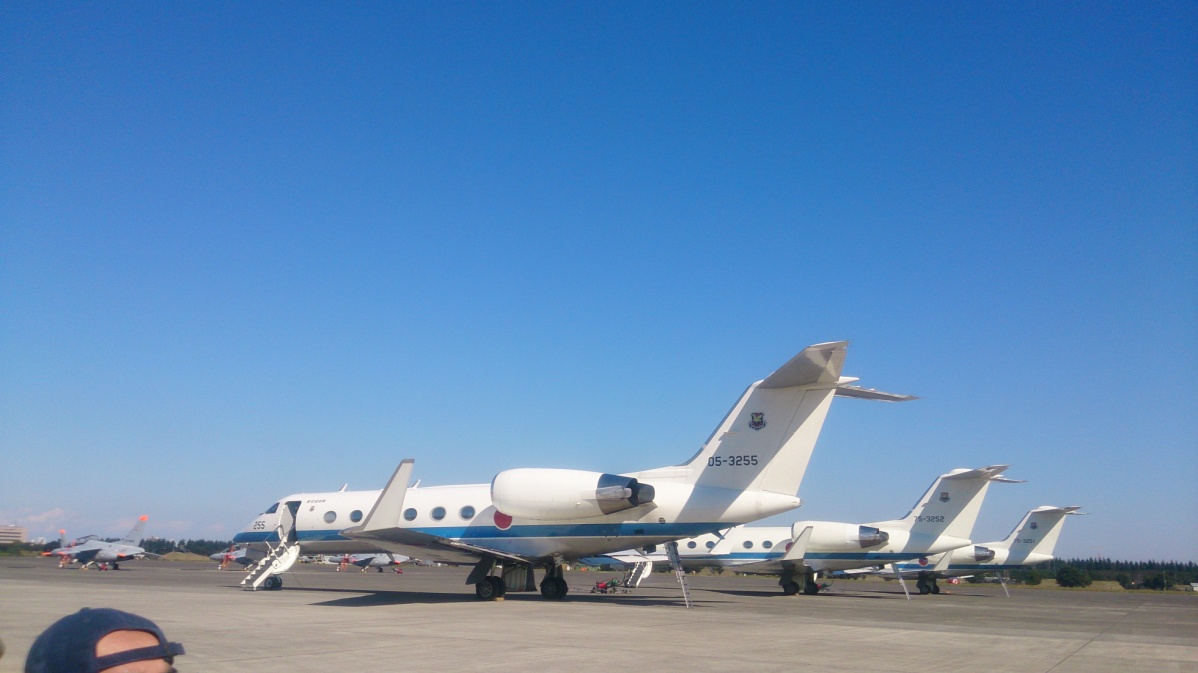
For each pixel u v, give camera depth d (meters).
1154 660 13.49
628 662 11.80
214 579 38.84
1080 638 17.05
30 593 25.41
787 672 11.21
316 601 22.95
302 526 28.55
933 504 37.47
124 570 52.22
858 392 22.22
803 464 22.22
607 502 22.83
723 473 22.70
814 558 36.72
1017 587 67.75
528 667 11.24
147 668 2.42
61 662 2.31
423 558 24.44
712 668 11.41
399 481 21.84
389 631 15.30
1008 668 12.12
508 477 24.09
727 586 45.34
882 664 12.16
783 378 21.78
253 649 12.82
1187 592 71.88
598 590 34.16
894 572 41.47
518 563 24.42
